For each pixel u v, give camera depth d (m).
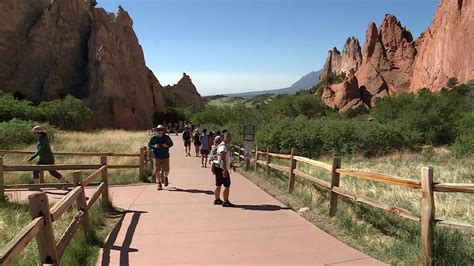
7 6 61.72
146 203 10.30
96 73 63.28
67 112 45.28
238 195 11.26
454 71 109.50
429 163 18.27
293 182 11.10
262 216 8.73
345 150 23.64
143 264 5.89
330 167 8.46
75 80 63.97
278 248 6.57
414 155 21.92
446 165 17.19
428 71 124.00
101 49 64.75
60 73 62.41
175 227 7.91
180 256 6.23
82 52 66.94
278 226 7.90
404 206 8.70
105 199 9.44
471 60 104.31
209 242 6.93
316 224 8.05
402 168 16.25
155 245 6.79
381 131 24.88
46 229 4.65
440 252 5.41
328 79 196.25
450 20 114.06
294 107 61.56
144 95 77.31
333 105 142.75
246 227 7.85
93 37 67.31
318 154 23.58
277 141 24.05
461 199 9.57
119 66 68.19
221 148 9.82
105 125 58.94
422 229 5.51
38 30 63.19
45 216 4.63
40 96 59.78
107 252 6.44
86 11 70.88
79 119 46.53
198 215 8.91
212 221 8.34
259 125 31.81
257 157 16.45
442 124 30.61
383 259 6.05
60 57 63.50
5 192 10.88
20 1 63.69
